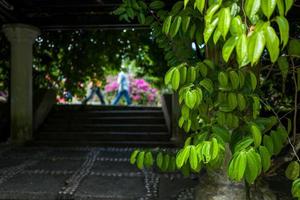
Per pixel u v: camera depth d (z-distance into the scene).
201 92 1.87
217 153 1.75
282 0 1.31
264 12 1.27
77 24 7.38
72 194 3.83
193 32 2.21
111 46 9.32
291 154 2.43
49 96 9.17
